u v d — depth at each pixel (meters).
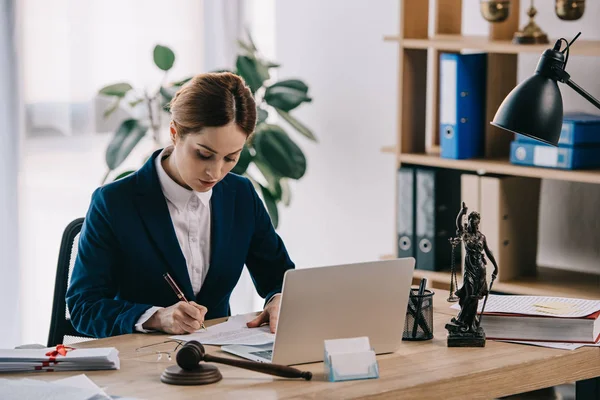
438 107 3.85
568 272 3.63
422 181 3.59
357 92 4.43
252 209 2.63
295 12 4.62
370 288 1.99
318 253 4.72
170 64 4.02
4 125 3.89
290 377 1.87
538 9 3.70
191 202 2.50
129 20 4.26
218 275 2.55
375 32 4.31
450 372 1.92
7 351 1.98
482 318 2.18
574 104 3.63
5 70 3.88
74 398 1.69
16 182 3.93
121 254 2.45
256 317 2.36
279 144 4.12
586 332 2.12
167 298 2.48
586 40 3.51
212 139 2.25
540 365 2.01
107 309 2.29
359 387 1.82
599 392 2.18
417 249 3.65
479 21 3.89
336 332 2.00
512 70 3.62
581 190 3.62
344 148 4.52
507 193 3.44
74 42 4.09
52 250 4.16
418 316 2.14
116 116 4.26
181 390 1.81
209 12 4.53
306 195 4.72
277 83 4.18
